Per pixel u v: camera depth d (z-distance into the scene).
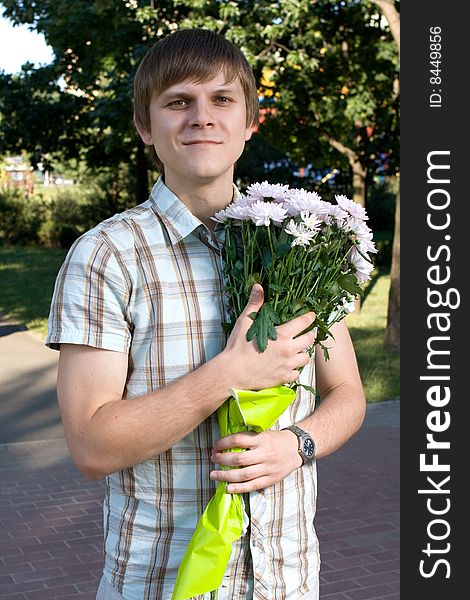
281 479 1.77
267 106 13.52
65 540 4.68
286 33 11.84
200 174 1.80
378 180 24.80
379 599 4.07
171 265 1.79
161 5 12.05
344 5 12.36
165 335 1.76
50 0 13.10
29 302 14.83
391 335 10.52
